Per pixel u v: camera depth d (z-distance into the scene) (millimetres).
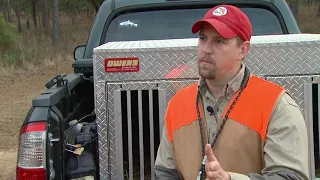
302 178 1834
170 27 4285
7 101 11320
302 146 1874
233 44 1976
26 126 2449
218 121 2018
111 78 2539
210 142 2029
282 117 1903
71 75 3537
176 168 2186
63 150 2615
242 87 2002
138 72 2527
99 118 2576
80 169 2662
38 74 15930
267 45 2453
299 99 2482
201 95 2092
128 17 4297
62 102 2900
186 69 2506
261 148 1948
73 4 38844
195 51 2488
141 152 2609
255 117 1947
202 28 2004
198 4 4227
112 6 4273
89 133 2811
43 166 2422
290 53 2455
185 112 2119
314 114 2568
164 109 2537
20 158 2453
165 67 2516
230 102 2002
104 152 2604
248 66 2475
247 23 1992
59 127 2578
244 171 1951
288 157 1840
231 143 1957
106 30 4281
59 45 22375
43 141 2420
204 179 1958
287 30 4137
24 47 19375
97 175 2715
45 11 34969
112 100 2555
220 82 2020
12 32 19719
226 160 1960
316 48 2443
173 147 2174
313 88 2527
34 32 30656
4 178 6102
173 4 4227
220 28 1917
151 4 4238
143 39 4289
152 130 2586
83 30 33188
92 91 3809
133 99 2664
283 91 1972
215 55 1974
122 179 2621
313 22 32062
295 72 2463
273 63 2465
